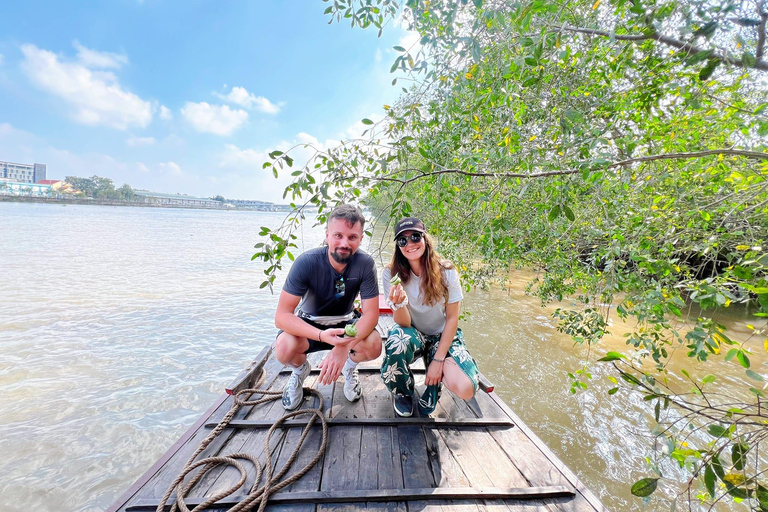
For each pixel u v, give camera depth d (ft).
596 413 13.06
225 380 16.42
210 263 49.65
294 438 7.65
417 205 15.89
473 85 8.75
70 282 34.50
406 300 8.29
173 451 7.19
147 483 6.37
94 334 21.56
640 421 12.56
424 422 8.13
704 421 12.05
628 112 9.43
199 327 23.35
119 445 12.02
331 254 7.76
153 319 24.62
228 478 6.57
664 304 8.14
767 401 4.37
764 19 5.38
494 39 8.42
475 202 9.05
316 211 8.24
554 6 5.58
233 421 8.02
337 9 8.76
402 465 6.91
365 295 8.11
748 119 8.48
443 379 8.05
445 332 8.23
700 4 4.81
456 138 9.45
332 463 6.91
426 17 7.76
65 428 12.78
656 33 5.65
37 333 21.43
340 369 7.63
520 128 8.66
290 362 8.26
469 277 17.62
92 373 16.78
